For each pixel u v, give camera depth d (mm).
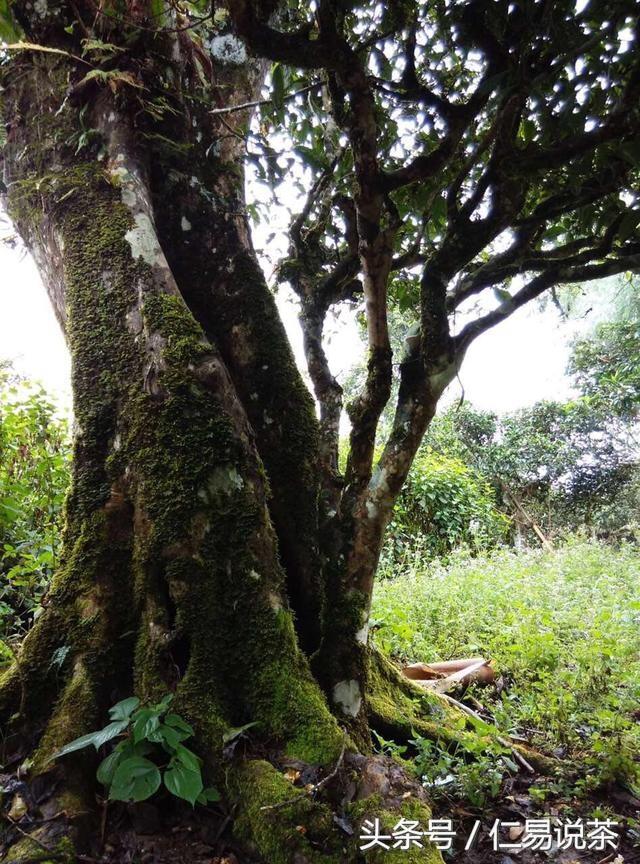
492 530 8828
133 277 2219
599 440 11188
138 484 2070
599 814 2076
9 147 2531
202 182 2535
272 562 2115
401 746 2287
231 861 1689
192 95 2494
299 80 2467
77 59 2271
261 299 2490
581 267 2469
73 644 2016
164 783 1797
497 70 1979
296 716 1921
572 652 3355
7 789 1766
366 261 2137
